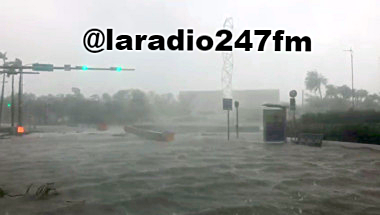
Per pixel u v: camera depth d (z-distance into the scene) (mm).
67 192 8672
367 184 9625
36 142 27016
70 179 10430
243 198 7996
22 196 8305
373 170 11961
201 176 10781
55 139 30672
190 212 6898
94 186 9359
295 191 8734
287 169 12234
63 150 20062
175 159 15203
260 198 8000
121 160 14977
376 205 7430
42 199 7984
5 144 24969
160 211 6988
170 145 23156
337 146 21078
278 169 12219
